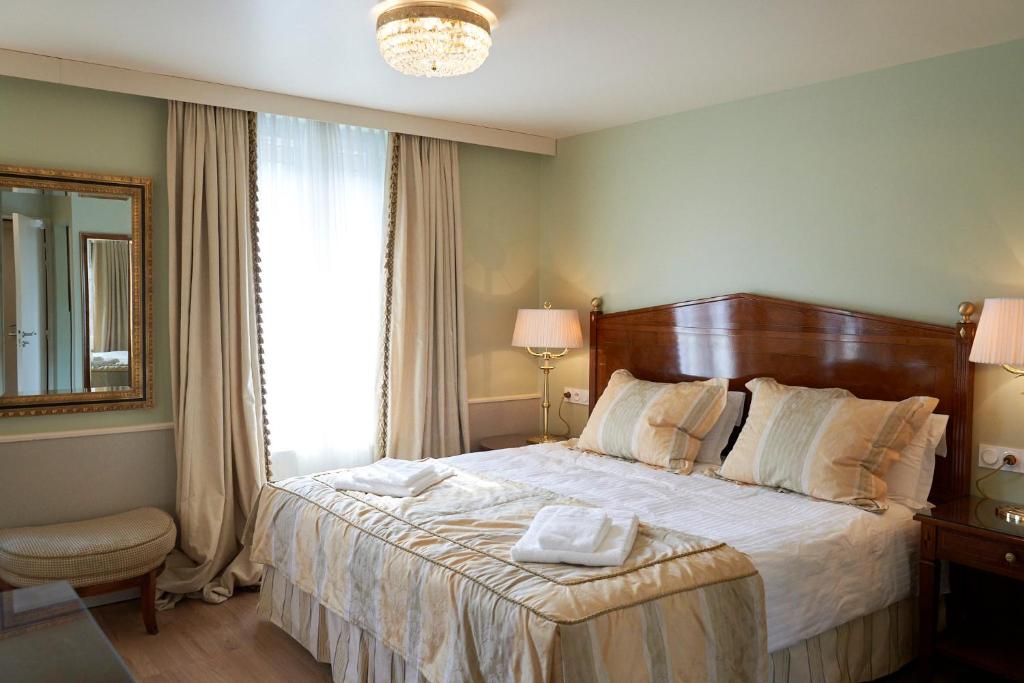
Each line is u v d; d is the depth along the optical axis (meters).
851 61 3.43
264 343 4.18
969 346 3.20
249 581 3.95
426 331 4.63
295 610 3.28
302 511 3.22
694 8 2.80
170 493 3.96
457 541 2.62
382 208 4.56
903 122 3.46
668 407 3.86
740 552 2.52
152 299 3.87
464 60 2.96
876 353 3.53
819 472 3.18
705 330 4.24
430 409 4.70
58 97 3.62
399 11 2.78
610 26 2.99
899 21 2.93
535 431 5.37
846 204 3.68
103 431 3.76
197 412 3.88
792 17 2.89
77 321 3.69
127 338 3.81
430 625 2.41
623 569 2.34
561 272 5.18
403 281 4.55
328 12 2.87
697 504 3.11
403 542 2.68
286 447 4.32
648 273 4.61
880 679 3.02
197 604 3.84
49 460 3.64
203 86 3.79
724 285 4.21
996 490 3.21
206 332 3.93
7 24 3.01
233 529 4.00
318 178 4.36
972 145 3.25
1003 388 3.18
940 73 3.34
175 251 3.85
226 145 3.95
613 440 3.98
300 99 4.08
